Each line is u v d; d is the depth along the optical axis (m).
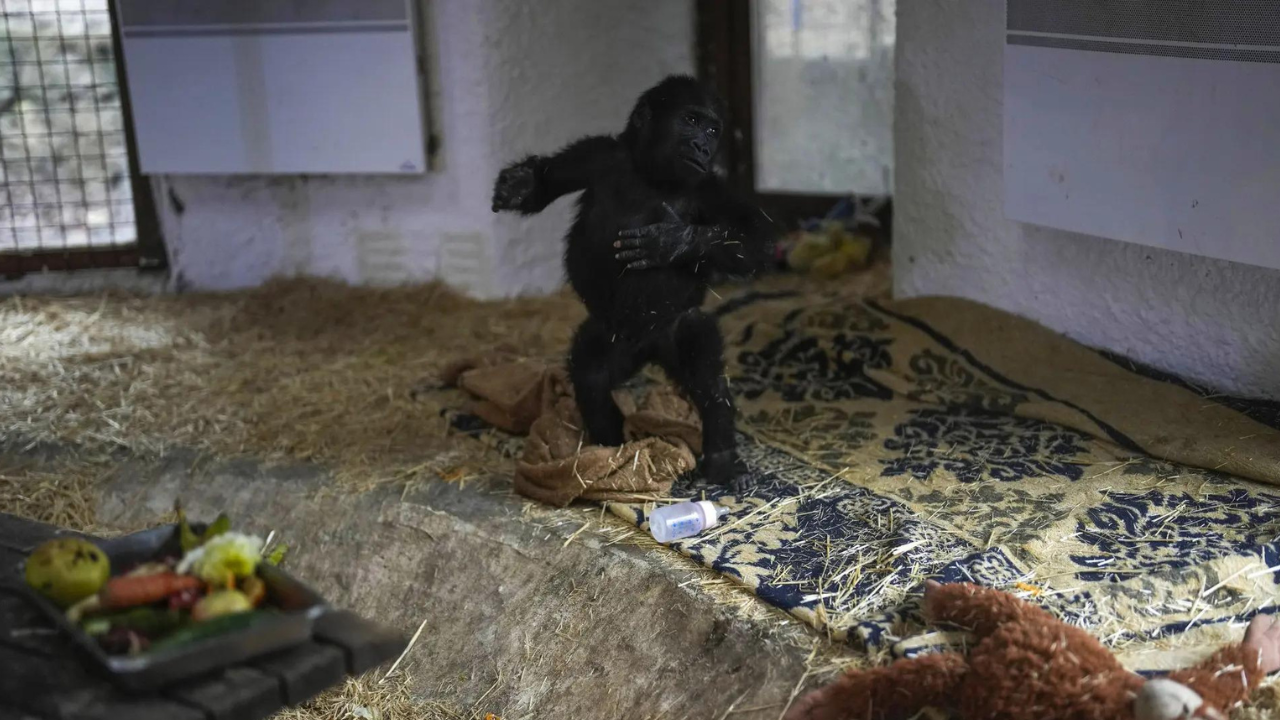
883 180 7.36
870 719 3.23
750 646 3.63
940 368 5.65
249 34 6.90
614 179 4.46
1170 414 4.89
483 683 4.09
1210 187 4.55
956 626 3.47
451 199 7.17
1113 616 3.56
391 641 2.93
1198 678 3.11
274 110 7.00
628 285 4.42
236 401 5.79
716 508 4.41
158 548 3.29
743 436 5.20
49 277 7.54
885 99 7.18
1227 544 3.98
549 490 4.60
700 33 7.56
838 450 4.99
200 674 2.76
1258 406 4.88
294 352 6.46
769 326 6.24
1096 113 4.94
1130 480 4.52
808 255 7.25
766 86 7.56
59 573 2.90
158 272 7.63
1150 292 5.23
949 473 4.68
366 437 5.32
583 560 4.19
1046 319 5.68
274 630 2.79
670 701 3.68
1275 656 3.26
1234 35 4.34
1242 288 4.89
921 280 6.23
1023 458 4.78
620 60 7.54
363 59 6.81
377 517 4.70
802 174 7.64
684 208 4.49
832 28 7.23
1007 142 5.41
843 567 3.92
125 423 5.58
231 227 7.49
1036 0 5.09
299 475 5.02
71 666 2.82
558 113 7.23
